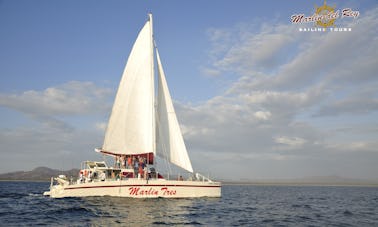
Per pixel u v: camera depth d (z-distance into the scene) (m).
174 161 29.97
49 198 28.95
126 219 18.47
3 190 48.69
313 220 20.27
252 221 19.19
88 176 27.77
